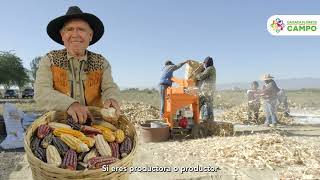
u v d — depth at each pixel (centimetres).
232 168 596
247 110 1473
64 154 242
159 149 769
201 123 949
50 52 301
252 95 1455
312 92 4038
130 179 535
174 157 686
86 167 235
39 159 228
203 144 783
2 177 578
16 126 870
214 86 991
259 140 710
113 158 241
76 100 288
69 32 291
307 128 1215
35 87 292
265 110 1284
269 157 633
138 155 705
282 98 1542
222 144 735
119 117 294
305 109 2148
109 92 309
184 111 943
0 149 805
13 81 5903
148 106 1475
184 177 544
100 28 306
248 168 595
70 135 251
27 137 248
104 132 264
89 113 280
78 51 294
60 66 296
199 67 985
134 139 266
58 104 271
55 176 223
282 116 1392
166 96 954
